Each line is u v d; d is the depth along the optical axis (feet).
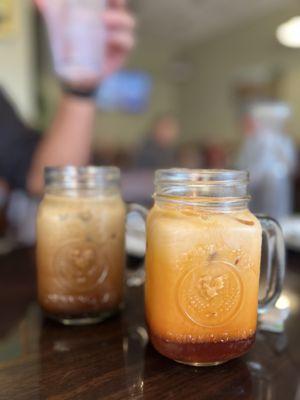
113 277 0.89
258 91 8.50
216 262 0.67
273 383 0.66
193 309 0.67
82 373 0.68
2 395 0.61
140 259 1.41
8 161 2.16
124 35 2.15
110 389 0.63
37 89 7.59
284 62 7.93
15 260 1.49
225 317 0.68
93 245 0.85
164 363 0.71
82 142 2.22
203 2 7.48
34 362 0.72
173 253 0.66
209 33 9.32
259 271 0.72
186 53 10.29
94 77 2.15
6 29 3.92
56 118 2.25
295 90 7.75
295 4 7.51
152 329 0.71
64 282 0.85
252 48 8.59
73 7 2.03
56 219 0.85
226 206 0.68
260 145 3.40
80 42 2.06
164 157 6.34
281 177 3.32
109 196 0.89
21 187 2.21
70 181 0.86
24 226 2.18
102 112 10.26
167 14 8.00
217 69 9.62
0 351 0.76
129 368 0.70
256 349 0.78
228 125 9.46
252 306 0.70
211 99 9.92
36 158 2.16
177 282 0.66
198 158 8.21
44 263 0.86
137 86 10.52
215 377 0.67
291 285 1.22
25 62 4.21
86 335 0.83
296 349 0.79
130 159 8.88
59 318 0.87
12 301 1.05
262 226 0.76
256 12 8.01
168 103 11.12
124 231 0.92
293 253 1.60
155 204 0.74
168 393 0.62
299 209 4.58
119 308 0.93
